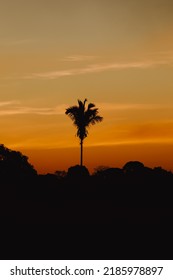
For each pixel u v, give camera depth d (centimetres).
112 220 7469
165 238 5622
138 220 7469
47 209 8906
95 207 9275
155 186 10606
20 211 8606
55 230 6194
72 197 10338
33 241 5431
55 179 11100
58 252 4991
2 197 9875
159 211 8838
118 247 5212
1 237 5703
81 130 11681
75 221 7325
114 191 10500
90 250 5041
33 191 10438
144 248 5166
